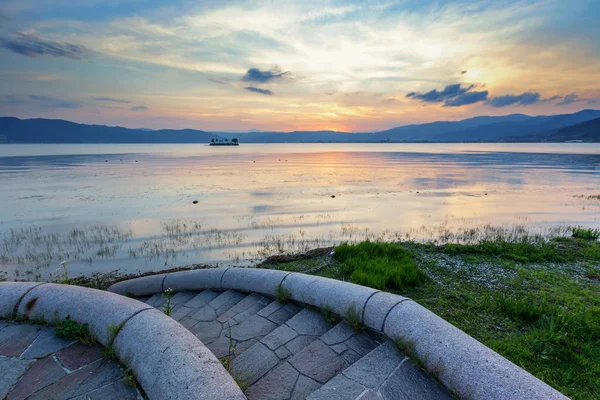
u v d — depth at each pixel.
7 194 22.98
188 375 2.30
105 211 17.69
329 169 45.81
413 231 13.44
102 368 2.74
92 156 82.50
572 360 3.59
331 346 3.26
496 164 53.91
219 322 4.36
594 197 21.97
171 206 19.08
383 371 2.72
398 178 33.91
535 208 18.36
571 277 6.69
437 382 2.60
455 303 5.29
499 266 7.51
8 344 3.11
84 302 3.37
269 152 120.81
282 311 4.38
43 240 12.45
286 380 2.84
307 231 13.58
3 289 3.73
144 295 6.54
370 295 3.64
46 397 2.45
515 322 4.55
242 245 11.75
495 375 2.36
